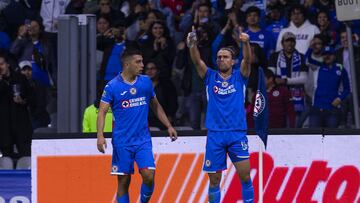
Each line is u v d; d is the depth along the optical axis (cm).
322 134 3884
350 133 3869
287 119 4850
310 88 5072
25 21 5678
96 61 4919
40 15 5709
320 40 5041
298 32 5234
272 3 5484
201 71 3669
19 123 4728
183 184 3928
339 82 4969
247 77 3644
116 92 3591
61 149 3962
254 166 3903
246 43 3588
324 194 3884
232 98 3619
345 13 4191
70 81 4488
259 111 3747
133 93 3597
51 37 5591
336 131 3875
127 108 3600
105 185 3947
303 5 5416
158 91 4841
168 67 5022
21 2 5759
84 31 4506
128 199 3681
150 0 5766
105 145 3578
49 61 5431
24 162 4459
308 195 3891
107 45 5288
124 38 5216
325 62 4969
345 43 5125
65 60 4497
